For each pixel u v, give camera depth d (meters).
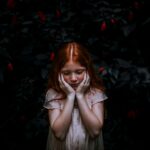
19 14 3.53
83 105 2.31
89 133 2.34
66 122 2.30
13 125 3.52
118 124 3.53
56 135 2.33
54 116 2.38
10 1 3.39
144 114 3.59
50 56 3.33
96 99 2.41
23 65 3.44
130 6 3.62
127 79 3.43
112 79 3.40
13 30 3.46
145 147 3.64
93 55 3.50
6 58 3.30
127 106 3.54
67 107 2.31
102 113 2.41
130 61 3.63
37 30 3.46
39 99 3.40
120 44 3.64
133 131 3.64
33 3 3.59
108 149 3.48
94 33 3.59
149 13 3.67
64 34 3.46
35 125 3.36
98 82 2.47
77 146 2.36
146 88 3.45
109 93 3.47
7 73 3.42
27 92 3.43
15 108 3.47
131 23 3.55
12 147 3.55
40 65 3.40
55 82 2.40
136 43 3.68
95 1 3.62
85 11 3.55
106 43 3.59
